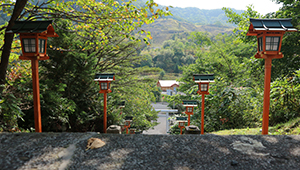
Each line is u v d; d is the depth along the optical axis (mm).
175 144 2680
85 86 6941
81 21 5680
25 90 4887
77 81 6773
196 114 9523
